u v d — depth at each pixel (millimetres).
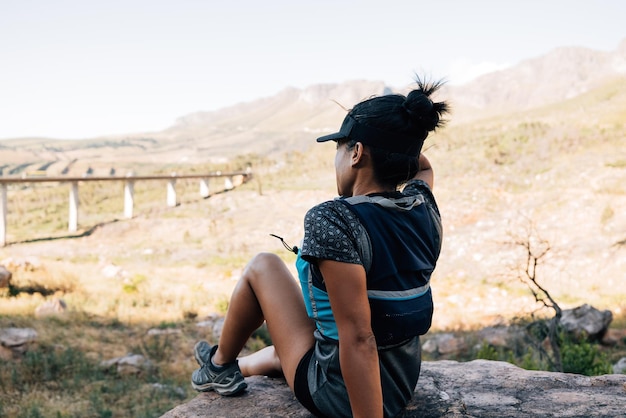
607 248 27625
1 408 10664
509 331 16188
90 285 22656
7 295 19469
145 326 17484
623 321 19469
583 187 36281
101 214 48500
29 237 37875
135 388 12234
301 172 59562
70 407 10875
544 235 30703
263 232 37969
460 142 55156
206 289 24578
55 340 14852
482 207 36719
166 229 39469
